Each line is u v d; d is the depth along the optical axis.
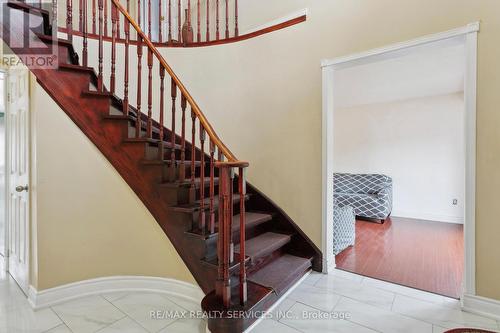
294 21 2.89
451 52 3.02
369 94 4.86
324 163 2.70
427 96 5.00
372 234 4.03
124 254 2.32
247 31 3.42
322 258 2.69
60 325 1.86
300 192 2.85
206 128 1.93
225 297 1.75
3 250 3.02
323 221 2.71
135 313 2.01
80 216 2.21
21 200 2.34
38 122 2.05
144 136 2.34
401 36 2.30
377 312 2.00
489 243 1.95
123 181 2.29
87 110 2.14
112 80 2.22
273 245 2.47
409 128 5.21
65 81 2.09
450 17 2.10
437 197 4.95
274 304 2.08
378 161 5.57
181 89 2.06
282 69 2.97
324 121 2.69
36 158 2.05
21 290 2.33
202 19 3.97
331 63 2.65
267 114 3.06
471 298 2.00
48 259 2.09
